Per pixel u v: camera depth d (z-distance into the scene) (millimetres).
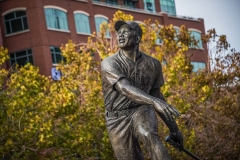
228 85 25578
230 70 25672
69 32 44125
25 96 21656
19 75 23141
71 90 22781
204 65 52656
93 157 21688
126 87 6504
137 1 53969
